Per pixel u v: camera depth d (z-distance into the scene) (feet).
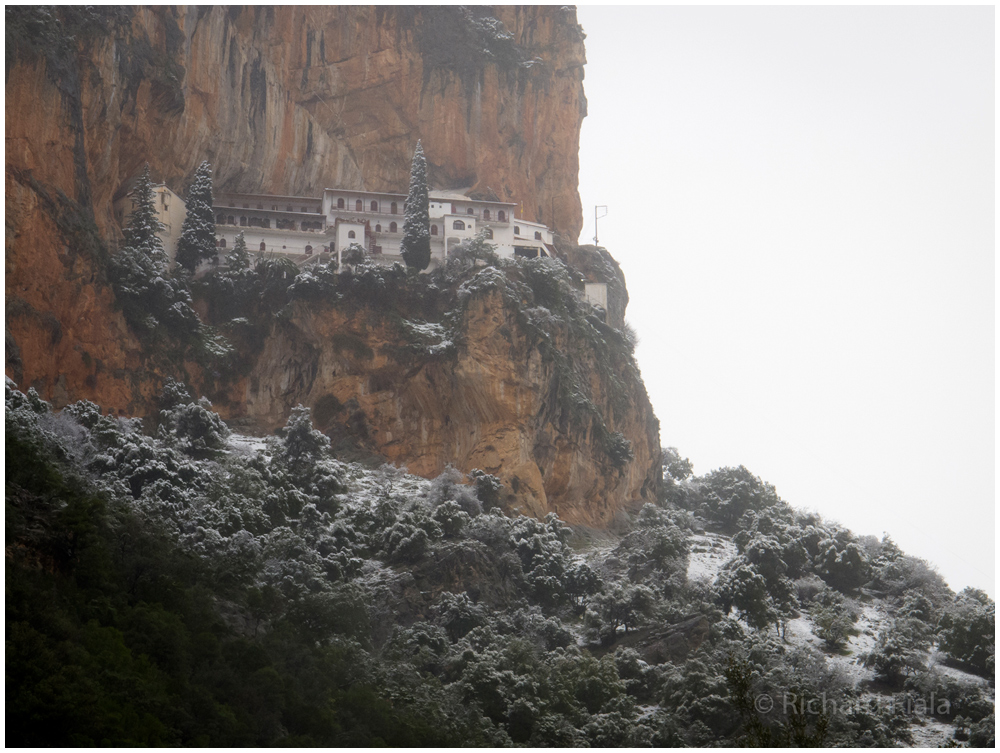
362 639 346.74
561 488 503.20
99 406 443.73
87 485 327.47
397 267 516.73
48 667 225.97
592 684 353.51
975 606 438.40
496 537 427.74
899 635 405.18
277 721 263.70
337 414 501.15
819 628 426.10
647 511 509.76
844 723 337.11
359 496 449.89
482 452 490.49
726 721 335.26
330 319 504.84
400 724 286.87
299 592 345.92
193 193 520.83
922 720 371.76
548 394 506.07
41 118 437.58
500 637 371.76
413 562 407.03
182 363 481.46
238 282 514.27
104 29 483.92
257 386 502.79
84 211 455.22
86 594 271.08
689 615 404.16
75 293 441.27
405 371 501.97
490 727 317.01
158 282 476.13
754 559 458.91
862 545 505.66
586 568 428.15
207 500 387.34
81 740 216.54
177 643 265.13
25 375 414.62
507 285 514.68
